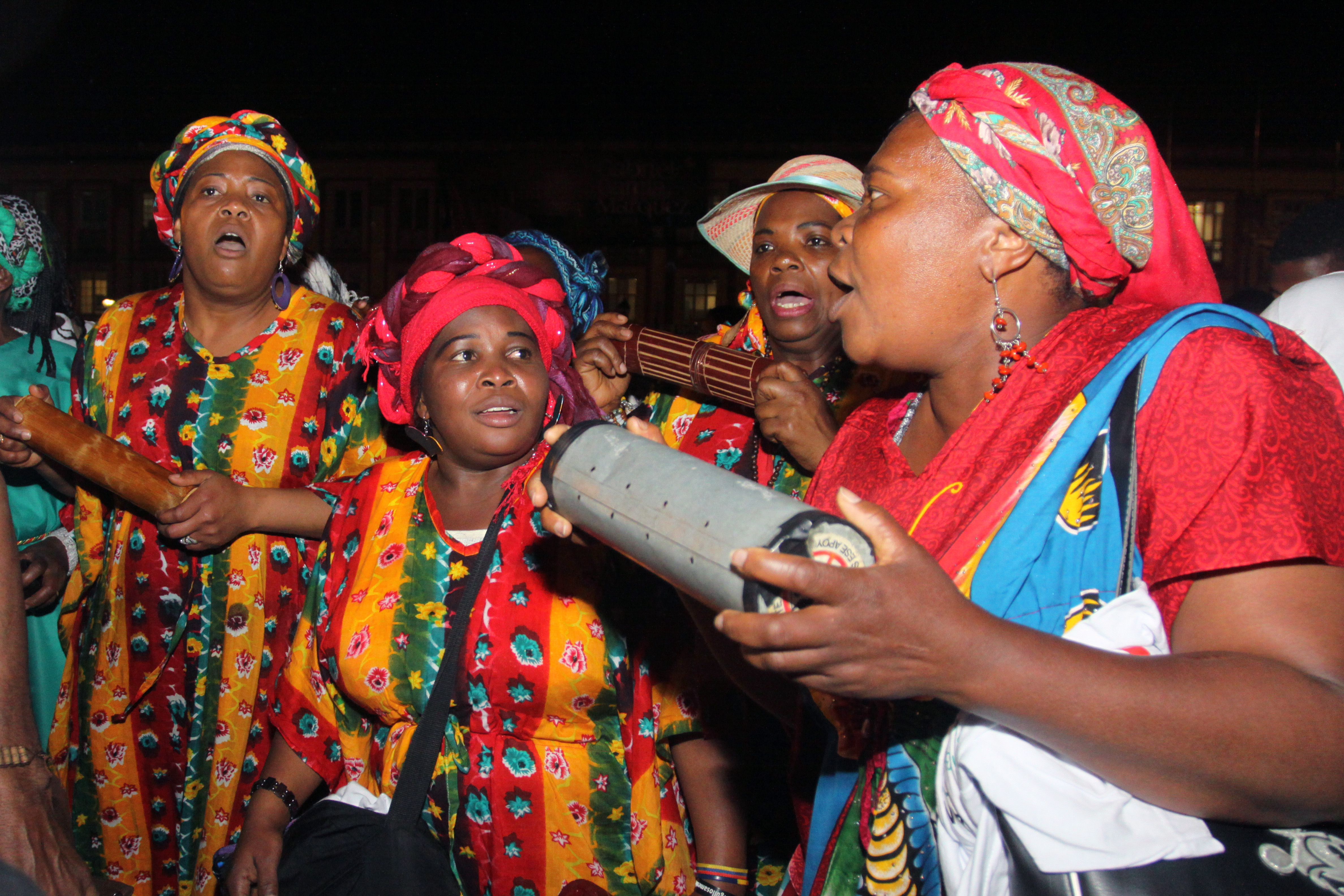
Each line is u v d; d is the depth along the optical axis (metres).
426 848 1.77
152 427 2.62
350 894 1.75
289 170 2.67
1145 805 0.99
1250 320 1.07
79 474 2.40
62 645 2.76
